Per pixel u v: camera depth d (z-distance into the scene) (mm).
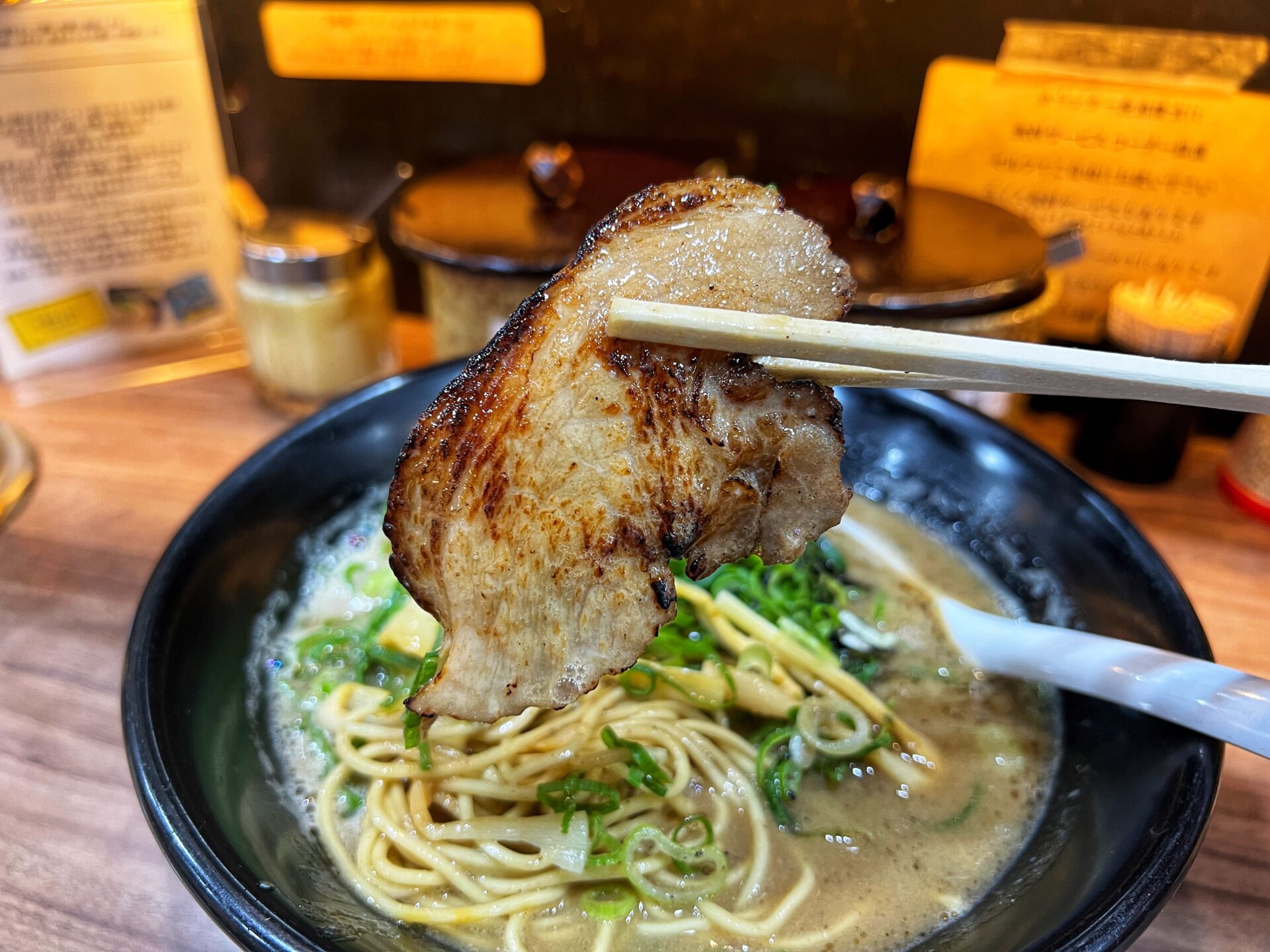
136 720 176
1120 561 225
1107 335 291
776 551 177
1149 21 280
